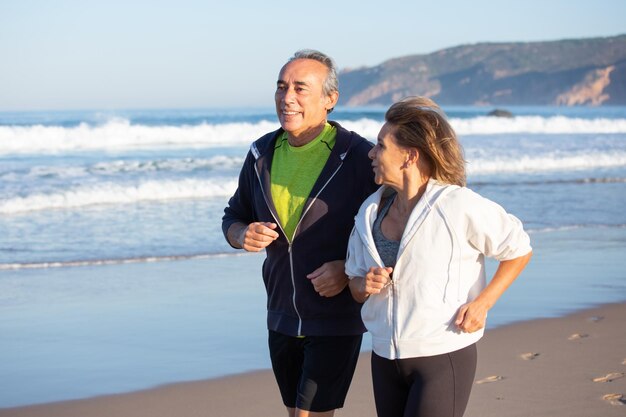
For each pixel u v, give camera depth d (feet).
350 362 10.54
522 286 25.13
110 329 20.40
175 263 29.76
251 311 22.33
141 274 27.71
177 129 90.12
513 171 63.98
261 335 19.80
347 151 10.18
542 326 20.18
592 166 68.39
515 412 14.01
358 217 9.46
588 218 40.57
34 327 20.65
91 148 82.99
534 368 16.65
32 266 28.99
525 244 8.95
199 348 18.65
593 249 32.07
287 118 10.19
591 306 22.43
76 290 25.18
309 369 10.38
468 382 8.98
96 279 26.89
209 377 16.48
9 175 54.24
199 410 14.57
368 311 9.34
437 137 8.97
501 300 23.16
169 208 43.24
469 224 8.85
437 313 8.82
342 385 10.53
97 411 14.56
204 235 35.63
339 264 9.93
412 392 8.91
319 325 10.32
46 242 33.55
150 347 18.75
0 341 19.27
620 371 16.47
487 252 9.00
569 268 28.14
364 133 105.60
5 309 22.66
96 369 17.06
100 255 31.01
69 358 17.89
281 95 10.25
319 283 9.83
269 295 10.87
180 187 48.73
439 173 9.05
